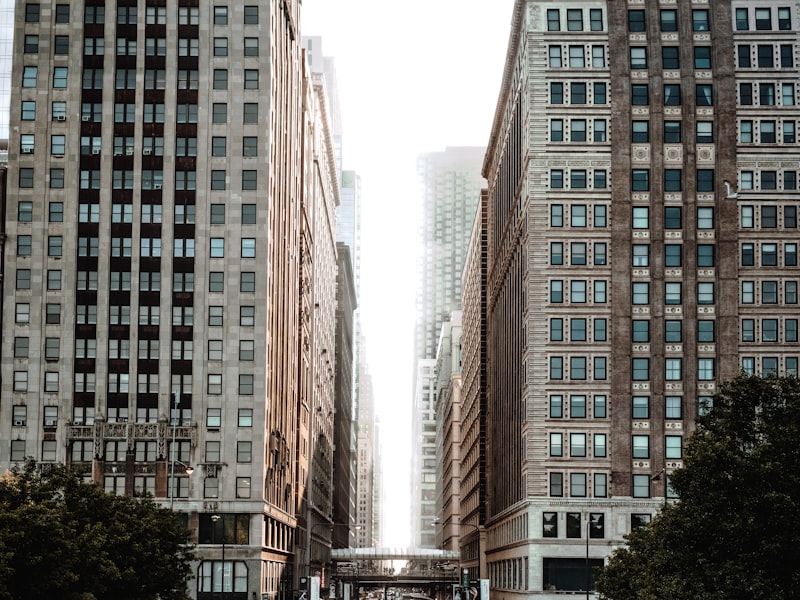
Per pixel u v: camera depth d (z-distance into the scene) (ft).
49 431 386.93
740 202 392.47
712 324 387.96
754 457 191.21
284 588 453.99
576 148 398.01
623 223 392.88
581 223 394.93
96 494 258.78
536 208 396.16
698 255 391.45
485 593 399.44
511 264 467.93
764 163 393.70
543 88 400.88
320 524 638.12
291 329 485.97
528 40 404.16
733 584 183.11
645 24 402.52
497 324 541.34
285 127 460.55
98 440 385.09
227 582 380.37
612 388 385.50
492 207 584.81
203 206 400.67
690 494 197.36
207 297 396.37
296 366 514.27
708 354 385.70
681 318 387.96
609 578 301.43
